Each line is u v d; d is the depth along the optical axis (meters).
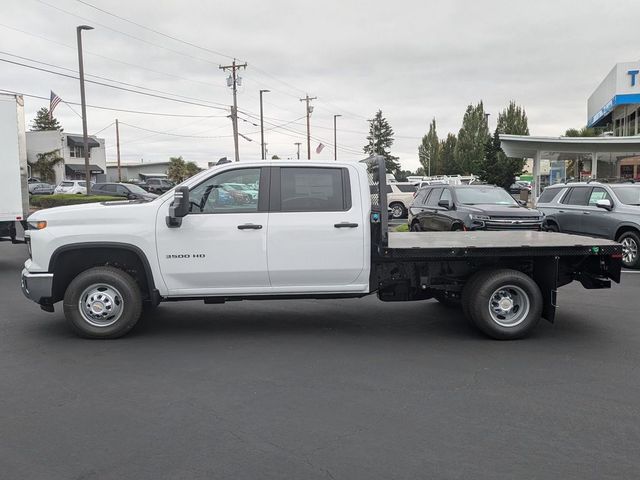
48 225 6.55
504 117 72.75
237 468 3.69
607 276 6.98
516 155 31.66
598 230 12.98
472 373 5.56
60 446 4.00
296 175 6.72
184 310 8.30
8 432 4.23
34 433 4.21
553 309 6.79
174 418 4.48
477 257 6.78
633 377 5.44
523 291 6.74
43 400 4.85
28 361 5.91
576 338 6.86
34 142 63.25
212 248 6.55
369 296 9.40
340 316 7.98
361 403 4.78
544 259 6.90
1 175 11.89
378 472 3.63
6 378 5.40
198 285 6.67
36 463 3.76
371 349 6.39
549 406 4.71
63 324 7.45
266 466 3.71
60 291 6.92
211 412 4.59
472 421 4.41
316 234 6.62
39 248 6.54
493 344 6.61
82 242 6.51
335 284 6.80
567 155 33.91
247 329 7.25
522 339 6.82
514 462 3.75
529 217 13.27
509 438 4.11
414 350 6.35
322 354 6.18
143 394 4.99
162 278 6.60
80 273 6.77
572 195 14.16
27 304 8.71
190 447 3.98
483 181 40.88
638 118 32.34
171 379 5.37
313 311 8.30
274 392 5.04
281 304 8.79
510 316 6.82
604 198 13.03
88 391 5.06
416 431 4.23
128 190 31.53
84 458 3.82
